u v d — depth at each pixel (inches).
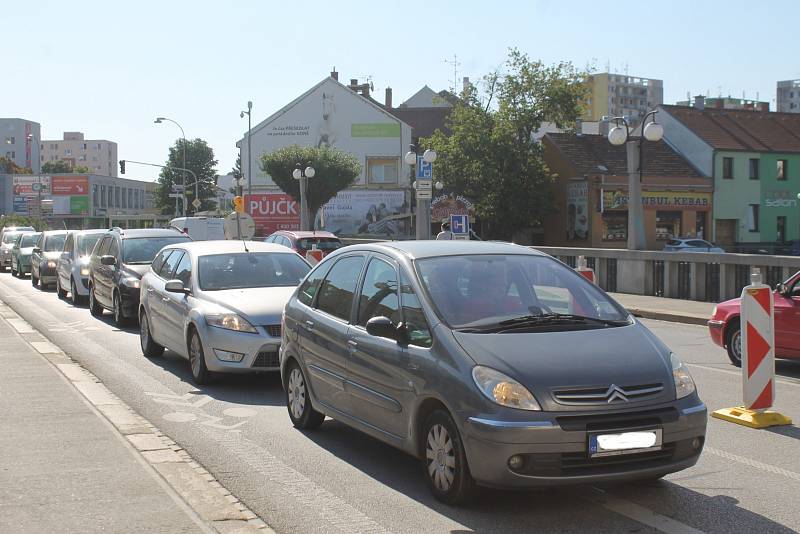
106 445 259.1
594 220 2037.4
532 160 2053.4
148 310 459.8
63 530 186.5
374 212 2482.8
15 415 299.9
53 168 6781.5
